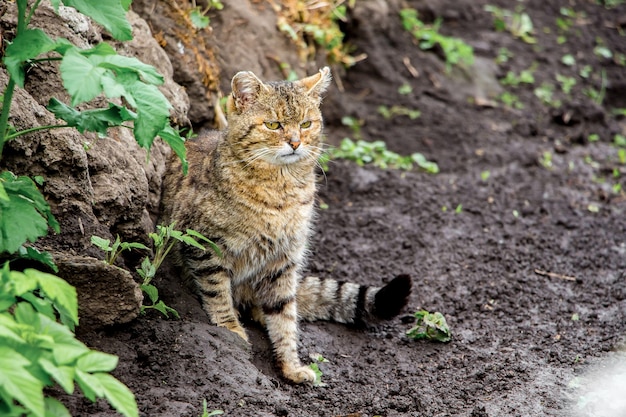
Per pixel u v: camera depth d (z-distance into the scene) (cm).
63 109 701
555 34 1991
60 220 823
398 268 1194
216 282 933
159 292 915
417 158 1507
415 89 1686
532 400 848
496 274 1190
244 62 1319
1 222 651
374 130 1580
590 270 1216
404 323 1057
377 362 953
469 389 880
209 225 923
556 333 1028
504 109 1709
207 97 1205
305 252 1023
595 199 1453
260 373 840
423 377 914
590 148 1645
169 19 1195
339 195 1388
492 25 1953
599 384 887
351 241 1259
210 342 838
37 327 566
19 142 790
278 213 935
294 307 959
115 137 944
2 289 571
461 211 1366
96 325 789
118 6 648
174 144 689
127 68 621
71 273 761
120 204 882
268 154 925
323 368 920
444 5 1925
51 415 554
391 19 1761
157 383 765
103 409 691
